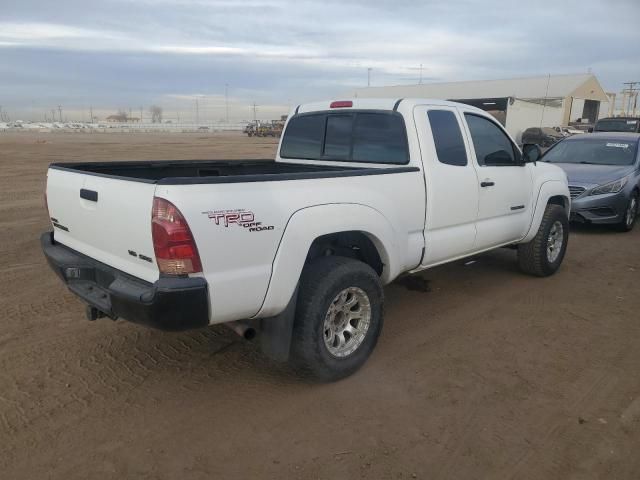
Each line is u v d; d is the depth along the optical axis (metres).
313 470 2.95
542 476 2.91
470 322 5.05
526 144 5.76
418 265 4.62
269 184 3.32
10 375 3.94
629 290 6.01
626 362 4.24
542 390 3.80
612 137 10.62
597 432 3.30
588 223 9.62
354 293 3.91
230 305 3.18
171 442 3.19
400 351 4.41
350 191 3.80
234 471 2.94
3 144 36.66
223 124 146.12
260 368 4.10
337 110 5.07
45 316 5.05
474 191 5.00
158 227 2.94
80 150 30.06
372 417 3.45
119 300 3.16
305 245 3.48
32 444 3.14
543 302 5.59
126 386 3.82
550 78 55.97
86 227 3.68
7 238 8.24
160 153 27.67
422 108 4.61
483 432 3.30
